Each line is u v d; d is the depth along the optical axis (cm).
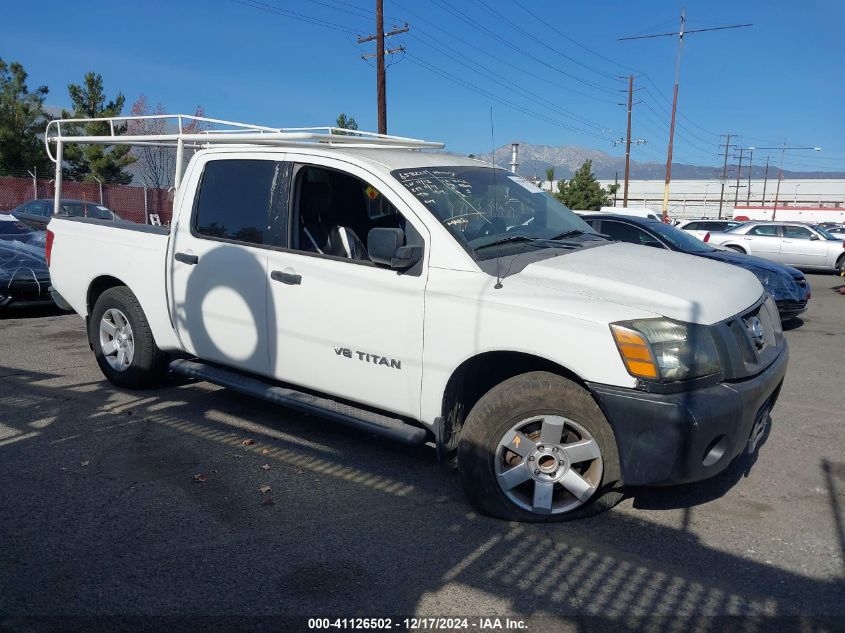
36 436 494
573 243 436
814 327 1034
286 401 454
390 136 593
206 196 498
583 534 364
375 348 404
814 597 310
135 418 532
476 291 368
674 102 3800
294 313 438
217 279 480
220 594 310
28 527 366
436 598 308
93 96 2919
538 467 368
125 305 568
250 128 559
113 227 584
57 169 655
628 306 344
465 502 402
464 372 383
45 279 930
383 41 2216
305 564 335
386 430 406
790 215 6888
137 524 371
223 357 489
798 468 457
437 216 397
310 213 457
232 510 389
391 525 373
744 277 416
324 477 434
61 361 701
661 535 364
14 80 2850
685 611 299
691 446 326
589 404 351
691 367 334
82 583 317
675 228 1015
